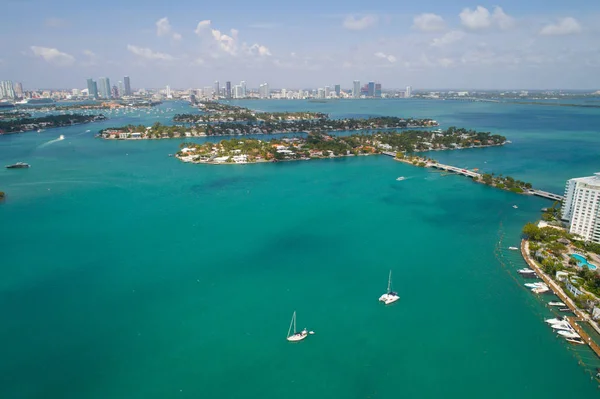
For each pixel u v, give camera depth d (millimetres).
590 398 97375
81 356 111125
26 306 133375
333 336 119375
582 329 119750
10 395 97938
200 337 118875
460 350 113562
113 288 144500
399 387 100875
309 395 98250
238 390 99812
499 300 136375
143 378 103562
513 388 100438
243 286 145750
